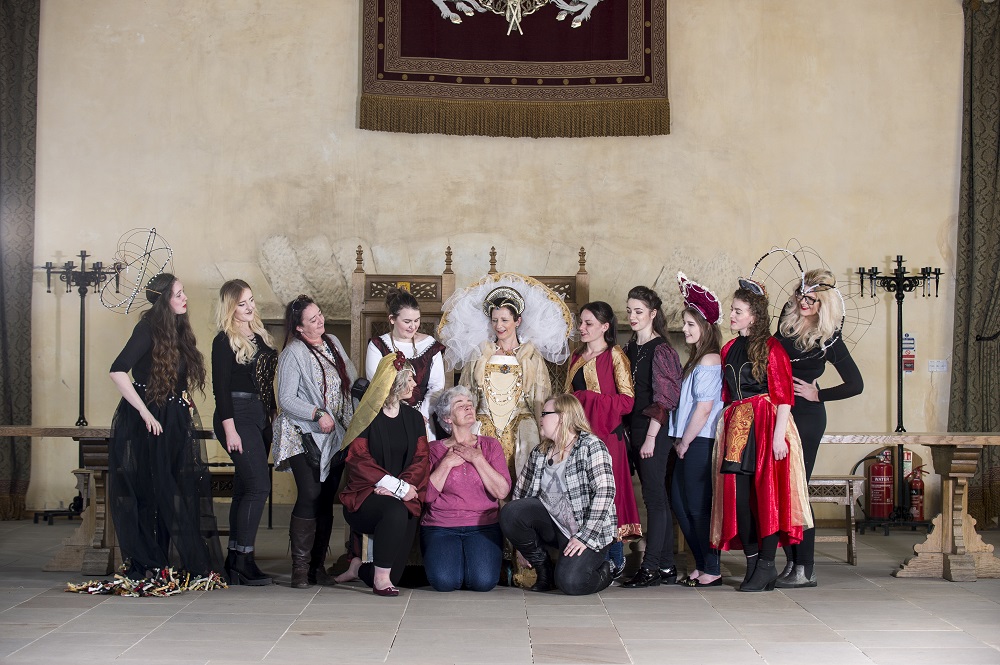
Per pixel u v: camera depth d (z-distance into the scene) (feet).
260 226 28.19
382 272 28.22
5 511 26.89
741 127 28.50
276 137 28.37
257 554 21.13
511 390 17.88
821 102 28.53
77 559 18.80
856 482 20.31
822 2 28.66
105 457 18.33
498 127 28.09
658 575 17.54
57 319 27.73
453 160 28.48
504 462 17.20
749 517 17.04
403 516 16.29
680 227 28.37
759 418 16.90
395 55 28.09
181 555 16.83
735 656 12.61
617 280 28.22
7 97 27.66
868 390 27.94
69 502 27.40
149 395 17.01
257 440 17.43
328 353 17.76
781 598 16.43
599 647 12.98
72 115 28.12
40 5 28.14
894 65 28.50
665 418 17.43
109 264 27.86
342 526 25.94
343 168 28.35
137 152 28.17
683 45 28.68
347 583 17.58
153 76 28.32
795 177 28.43
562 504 16.55
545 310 18.49
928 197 28.25
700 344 17.67
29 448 27.22
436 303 20.63
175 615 14.79
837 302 17.79
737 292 17.44
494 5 28.17
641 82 27.94
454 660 12.30
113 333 27.71
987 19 28.12
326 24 28.58
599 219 28.40
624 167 28.48
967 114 28.09
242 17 28.53
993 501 27.04
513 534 16.48
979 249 27.66
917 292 28.14
